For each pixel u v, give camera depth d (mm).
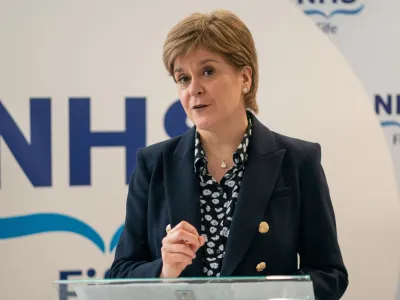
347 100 6477
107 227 6492
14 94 6336
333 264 3889
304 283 2736
